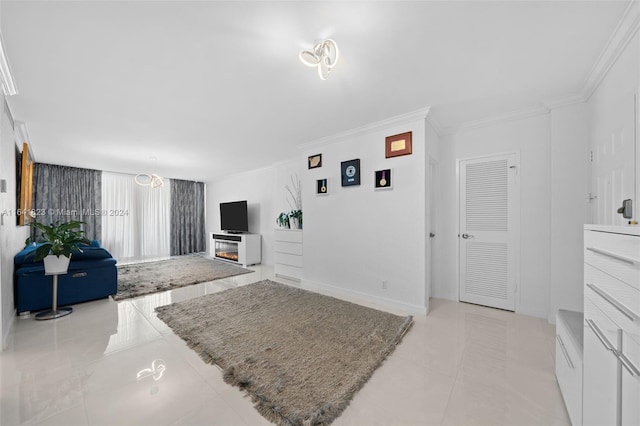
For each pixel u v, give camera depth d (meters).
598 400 1.07
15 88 2.24
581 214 2.48
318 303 3.28
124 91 2.35
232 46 1.75
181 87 2.29
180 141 3.95
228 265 5.98
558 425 1.40
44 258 2.83
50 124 3.14
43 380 1.76
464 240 3.30
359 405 1.55
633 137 1.60
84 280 3.32
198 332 2.46
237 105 2.68
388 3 1.39
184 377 1.80
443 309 3.08
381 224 3.26
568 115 2.53
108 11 1.42
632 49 1.59
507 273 3.01
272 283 4.32
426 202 2.92
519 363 1.98
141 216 6.93
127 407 1.52
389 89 2.37
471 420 1.44
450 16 1.48
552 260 2.63
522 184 2.91
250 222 6.58
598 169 2.18
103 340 2.34
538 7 1.42
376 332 2.43
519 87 2.33
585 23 1.54
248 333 2.44
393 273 3.15
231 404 1.55
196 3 1.38
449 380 1.78
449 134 3.40
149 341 2.32
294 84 2.27
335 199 3.77
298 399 1.56
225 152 4.67
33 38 1.63
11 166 2.88
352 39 1.68
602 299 1.03
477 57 1.88
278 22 1.53
